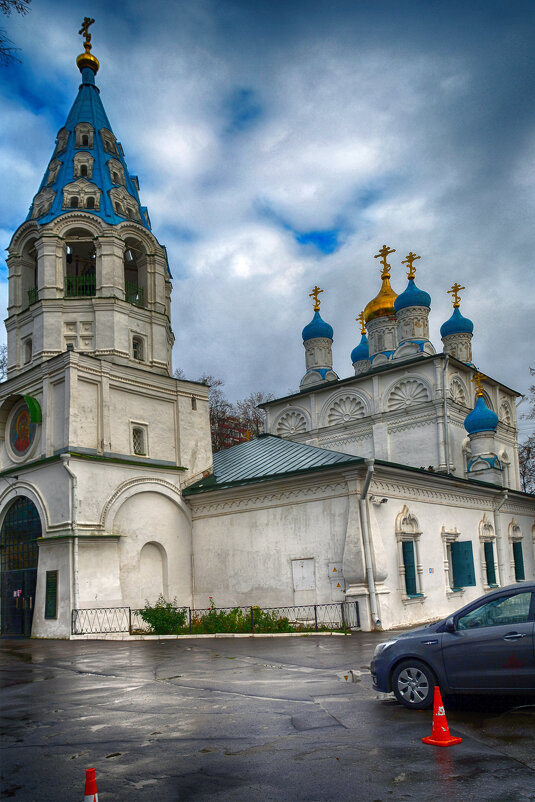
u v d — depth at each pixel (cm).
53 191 2795
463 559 2625
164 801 602
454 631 905
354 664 1345
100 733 841
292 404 4122
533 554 3491
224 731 832
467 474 3372
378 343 4169
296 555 2259
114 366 2502
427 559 2442
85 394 2394
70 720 920
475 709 915
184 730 843
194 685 1161
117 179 2912
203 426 2806
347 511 2144
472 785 622
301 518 2269
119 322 2630
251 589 2372
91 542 2261
